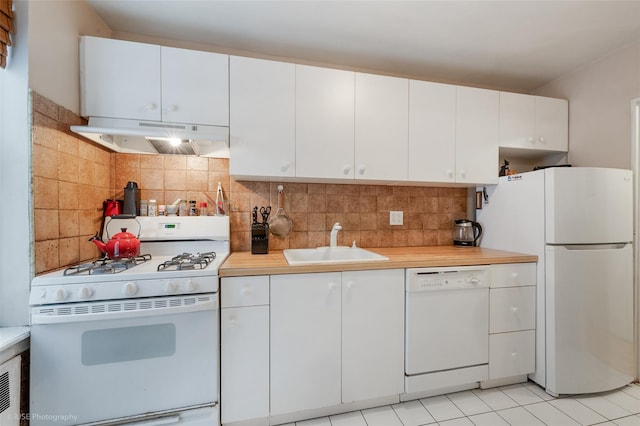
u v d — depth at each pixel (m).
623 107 1.80
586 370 1.63
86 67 1.36
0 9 1.00
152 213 1.67
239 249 1.88
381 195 2.14
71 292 1.09
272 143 1.57
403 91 1.78
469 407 1.54
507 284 1.70
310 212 2.00
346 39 1.74
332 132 1.66
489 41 1.74
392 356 1.53
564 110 2.11
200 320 1.26
